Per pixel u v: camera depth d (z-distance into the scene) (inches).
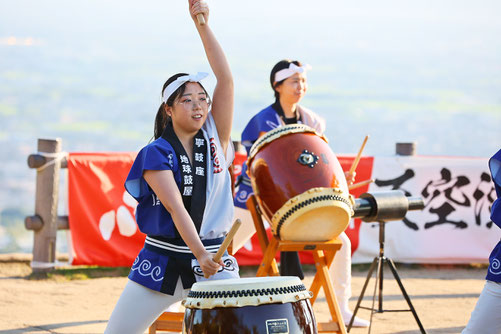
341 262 322.0
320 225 258.4
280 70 326.6
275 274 271.0
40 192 428.8
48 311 358.0
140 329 211.3
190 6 230.1
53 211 430.3
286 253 342.6
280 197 257.1
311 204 251.4
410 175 476.7
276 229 262.7
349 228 470.3
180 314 257.3
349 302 386.0
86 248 432.1
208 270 194.5
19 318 342.0
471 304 384.8
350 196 265.6
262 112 329.1
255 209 288.8
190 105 211.6
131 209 438.6
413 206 292.2
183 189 209.8
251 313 178.5
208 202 213.9
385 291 416.2
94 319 343.3
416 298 398.0
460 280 453.4
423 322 343.3
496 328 216.5
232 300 179.5
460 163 482.3
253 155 268.8
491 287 216.5
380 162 472.4
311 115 335.0
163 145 209.3
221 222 216.8
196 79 212.8
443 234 481.4
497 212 216.2
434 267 486.9
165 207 205.0
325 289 280.8
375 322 341.7
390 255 476.4
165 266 208.7
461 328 331.3
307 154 257.8
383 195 286.8
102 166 433.7
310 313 188.2
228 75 226.5
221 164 219.0
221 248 190.5
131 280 211.8
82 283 423.2
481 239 484.7
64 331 319.3
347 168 469.7
